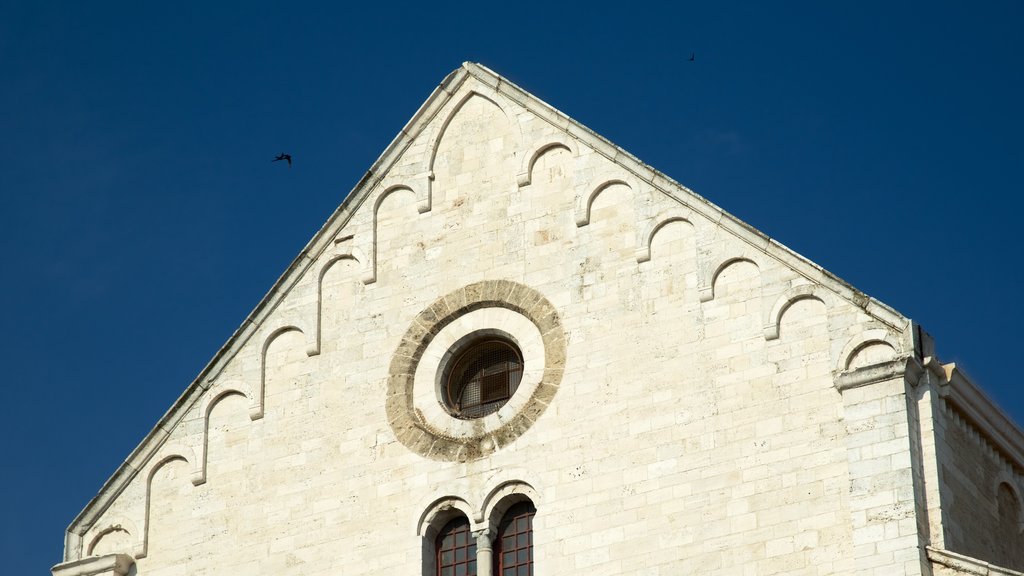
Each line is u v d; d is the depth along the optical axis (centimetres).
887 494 4959
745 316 5303
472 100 5950
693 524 5116
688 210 5491
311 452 5634
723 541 5069
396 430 5562
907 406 5050
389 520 5450
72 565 5697
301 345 5806
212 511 5662
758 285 5319
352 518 5494
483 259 5706
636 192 5581
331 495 5547
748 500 5091
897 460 4988
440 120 5953
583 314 5497
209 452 5750
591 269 5547
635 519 5181
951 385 5150
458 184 5850
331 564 5459
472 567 5378
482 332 5628
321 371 5741
